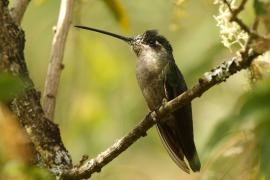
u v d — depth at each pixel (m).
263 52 4.66
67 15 7.21
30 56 10.99
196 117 10.48
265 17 4.23
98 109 10.65
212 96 10.43
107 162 6.19
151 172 11.21
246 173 4.88
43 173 3.98
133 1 11.02
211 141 3.73
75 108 10.53
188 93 5.74
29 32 11.00
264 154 3.40
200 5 10.30
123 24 8.52
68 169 6.32
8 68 6.22
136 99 10.86
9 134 4.00
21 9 7.18
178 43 10.80
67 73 10.55
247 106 3.41
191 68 9.87
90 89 10.75
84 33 10.67
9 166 3.80
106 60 10.85
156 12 10.98
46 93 6.89
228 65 5.30
